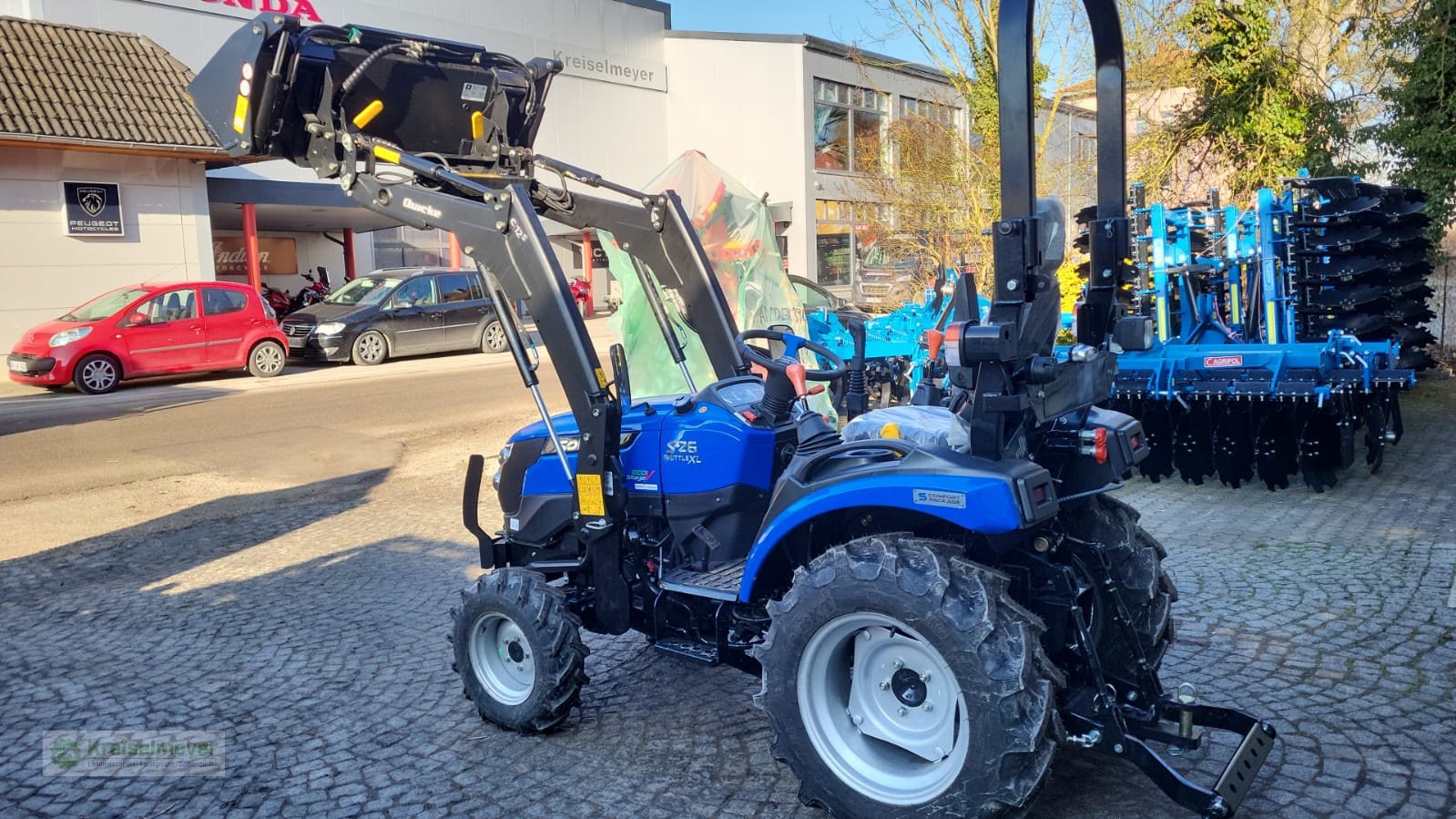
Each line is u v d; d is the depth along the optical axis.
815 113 30.44
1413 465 7.88
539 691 3.80
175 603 5.86
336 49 4.01
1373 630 4.52
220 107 4.04
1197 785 2.81
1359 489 7.22
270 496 8.49
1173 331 9.09
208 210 18.45
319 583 6.15
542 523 4.25
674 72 31.78
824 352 3.95
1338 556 5.65
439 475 9.23
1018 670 2.70
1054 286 2.99
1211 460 7.61
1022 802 2.73
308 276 26.70
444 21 26.06
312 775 3.70
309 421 12.02
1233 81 14.45
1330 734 3.58
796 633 3.04
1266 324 8.60
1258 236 8.59
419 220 3.95
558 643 3.79
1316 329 8.48
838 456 3.33
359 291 18.81
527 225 3.65
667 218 4.44
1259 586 5.21
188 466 9.61
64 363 14.09
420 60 4.19
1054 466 3.37
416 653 4.93
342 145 4.01
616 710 4.15
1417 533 6.03
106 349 14.38
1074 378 3.09
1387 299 8.77
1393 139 13.00
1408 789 3.19
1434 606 4.78
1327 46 15.23
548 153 28.84
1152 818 3.11
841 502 3.05
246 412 12.70
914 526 3.32
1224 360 7.39
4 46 16.59
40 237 16.72
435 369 17.19
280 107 4.00
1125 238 3.29
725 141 31.34
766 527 3.27
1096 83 3.26
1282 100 14.38
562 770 3.64
